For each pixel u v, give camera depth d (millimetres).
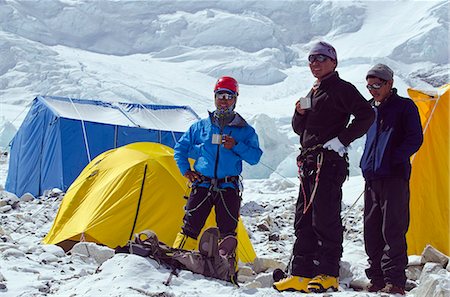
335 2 131625
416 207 7992
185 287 4957
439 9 115812
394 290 5344
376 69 5648
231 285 5270
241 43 120000
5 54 87812
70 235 7676
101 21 123750
